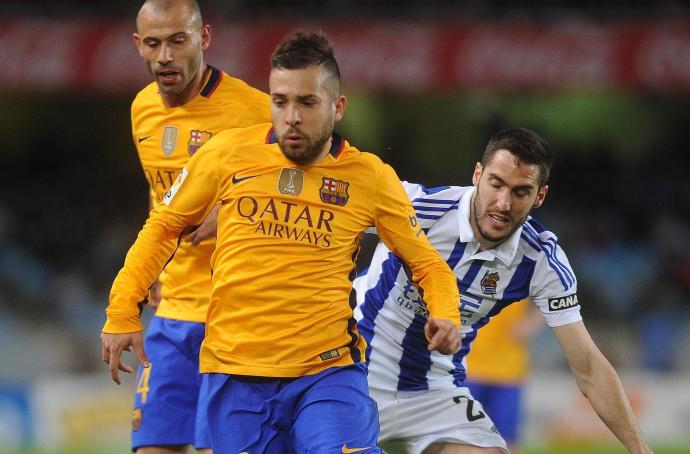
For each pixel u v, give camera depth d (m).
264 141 16.70
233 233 16.56
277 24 51.62
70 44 52.50
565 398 41.56
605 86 49.00
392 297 19.52
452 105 59.72
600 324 52.50
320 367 16.59
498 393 31.39
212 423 17.20
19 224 58.16
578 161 62.31
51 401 42.31
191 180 16.78
